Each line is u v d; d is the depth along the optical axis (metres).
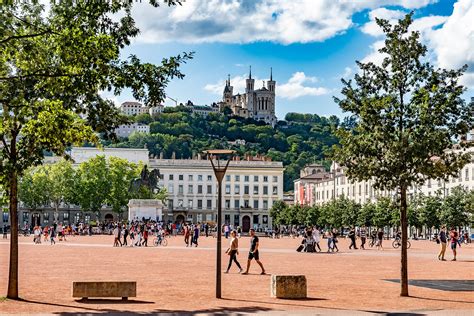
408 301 26.89
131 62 24.62
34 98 24.64
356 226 146.62
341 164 29.53
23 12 25.31
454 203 115.56
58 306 24.31
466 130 28.27
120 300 26.27
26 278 35.38
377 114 28.62
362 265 48.28
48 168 156.62
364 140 28.73
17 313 22.39
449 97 28.02
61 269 41.47
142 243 84.00
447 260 55.72
